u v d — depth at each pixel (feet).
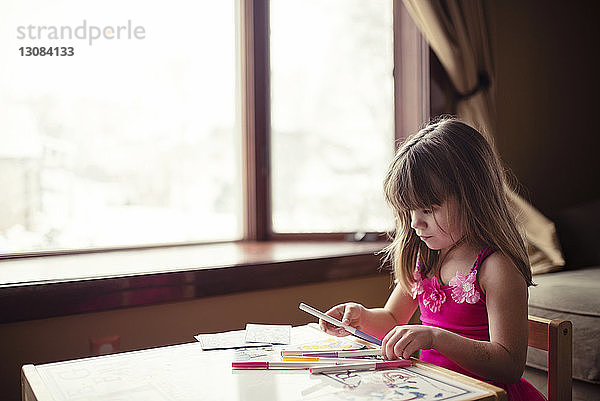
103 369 3.26
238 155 6.81
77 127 5.94
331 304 6.15
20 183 5.71
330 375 3.08
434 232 3.64
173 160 6.43
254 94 6.77
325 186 7.11
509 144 8.00
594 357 5.55
